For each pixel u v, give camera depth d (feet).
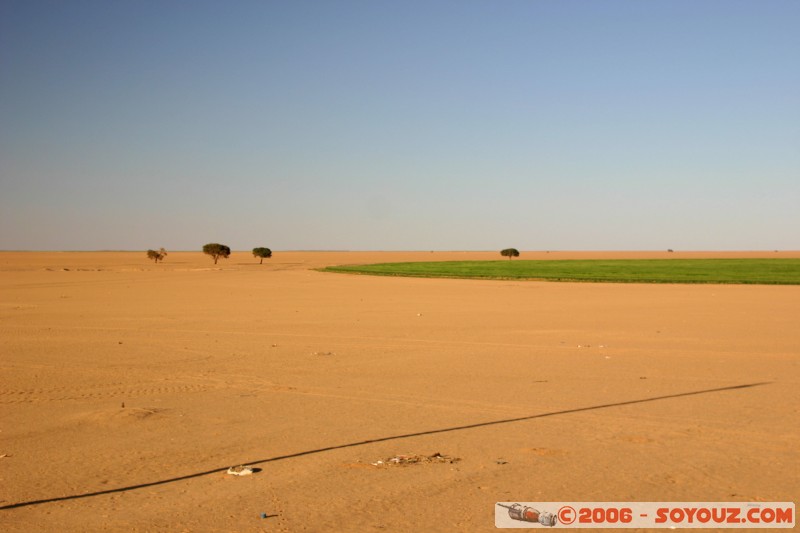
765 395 51.96
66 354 75.36
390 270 312.71
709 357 71.41
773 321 107.14
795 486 31.86
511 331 95.66
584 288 197.57
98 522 27.81
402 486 31.94
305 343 83.76
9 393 54.54
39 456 37.11
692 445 38.47
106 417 45.27
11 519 28.17
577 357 71.72
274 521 27.84
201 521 27.86
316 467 34.81
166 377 61.41
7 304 144.15
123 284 220.64
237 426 43.39
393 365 67.21
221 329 98.99
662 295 168.35
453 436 40.65
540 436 40.52
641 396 51.78
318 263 473.26
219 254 430.61
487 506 29.45
